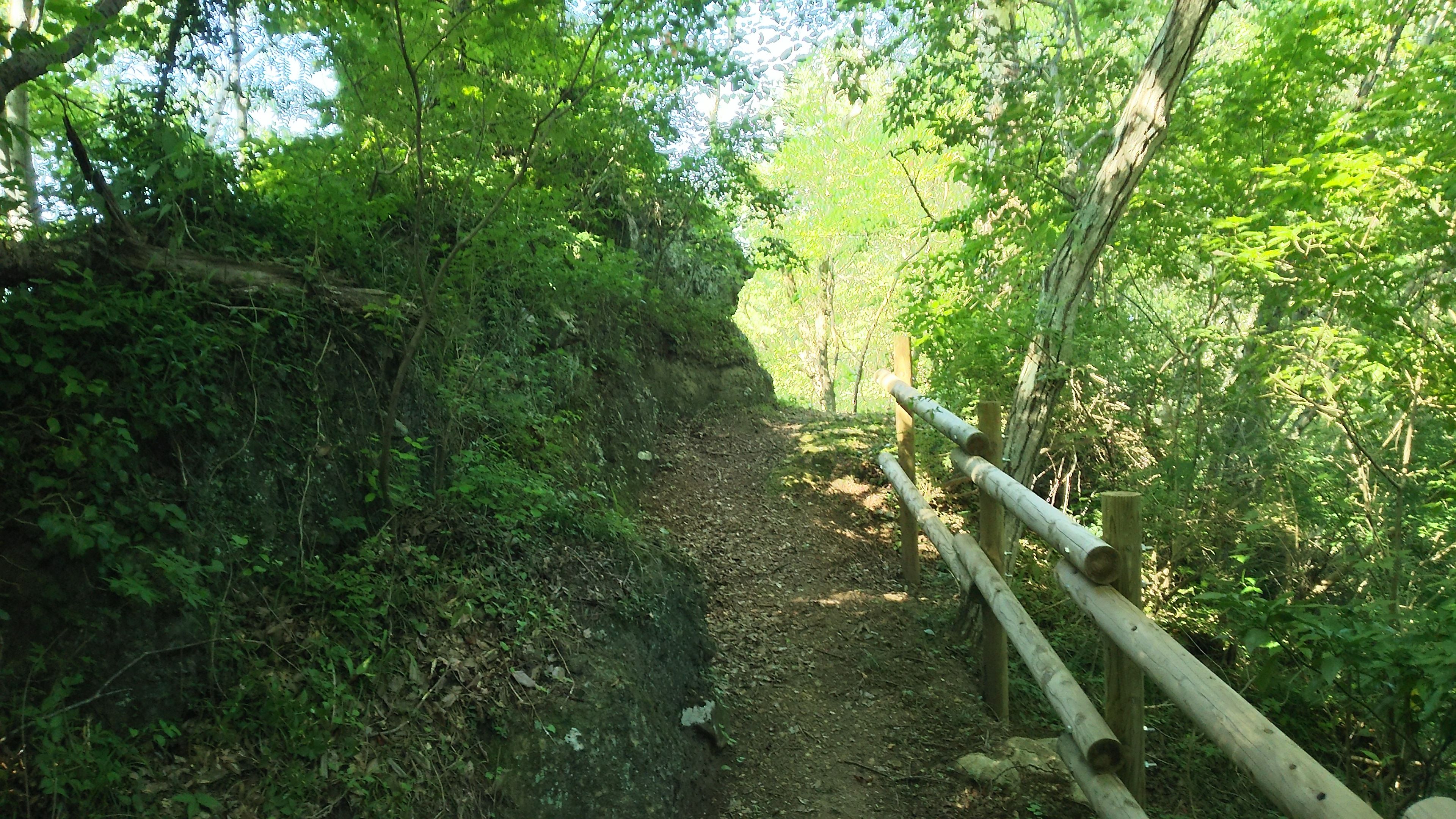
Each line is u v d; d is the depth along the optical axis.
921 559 7.00
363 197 4.37
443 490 4.50
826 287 18.56
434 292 3.91
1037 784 4.04
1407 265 4.97
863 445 8.89
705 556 6.60
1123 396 6.73
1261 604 3.47
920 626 5.75
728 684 4.88
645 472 7.76
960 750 4.43
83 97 3.93
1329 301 5.12
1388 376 4.99
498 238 4.76
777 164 15.22
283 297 3.85
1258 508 6.05
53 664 2.70
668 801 3.77
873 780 4.21
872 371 23.11
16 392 2.93
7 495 2.78
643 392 8.66
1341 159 4.73
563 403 6.88
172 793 2.70
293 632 3.38
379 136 4.42
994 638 4.74
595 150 5.49
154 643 2.94
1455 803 1.55
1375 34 6.09
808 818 3.95
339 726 3.15
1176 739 4.69
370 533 4.02
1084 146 6.48
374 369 4.35
